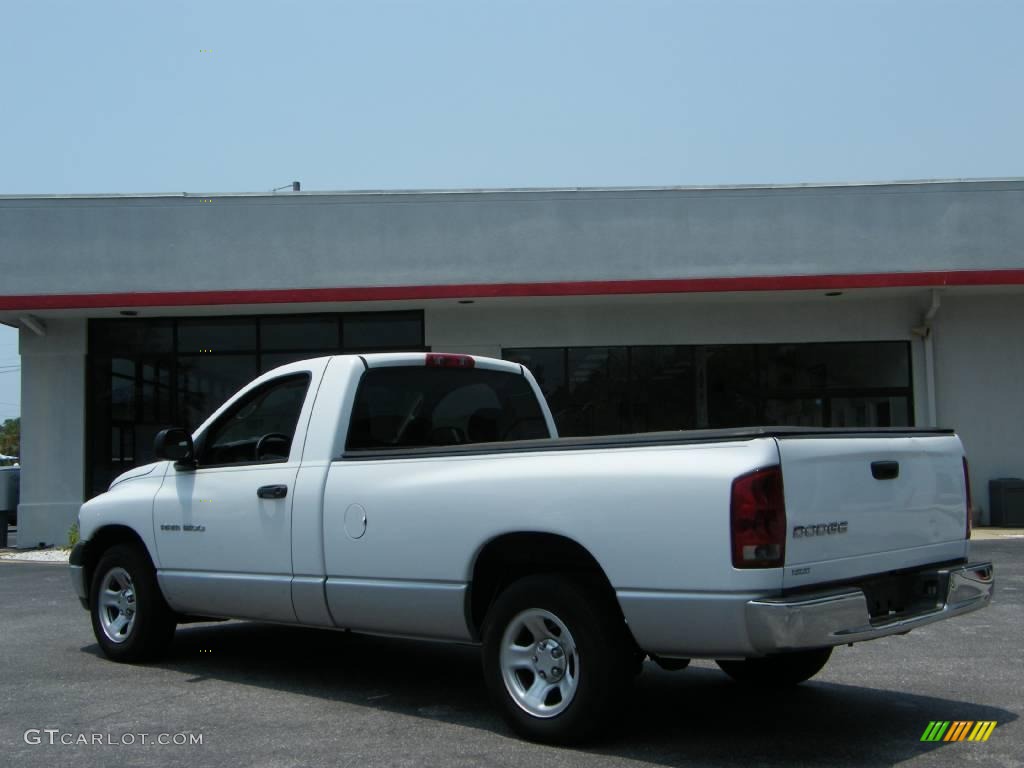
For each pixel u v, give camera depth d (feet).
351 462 20.63
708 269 60.34
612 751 17.16
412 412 22.74
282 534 21.40
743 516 15.43
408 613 19.43
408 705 20.65
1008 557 45.47
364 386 21.85
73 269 59.88
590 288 58.39
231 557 22.40
